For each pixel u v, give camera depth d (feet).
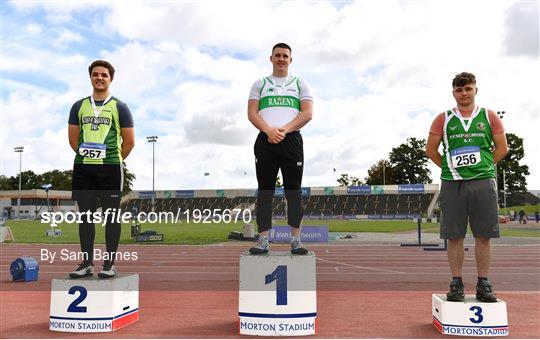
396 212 197.47
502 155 17.20
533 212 140.15
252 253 16.81
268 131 16.44
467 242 72.28
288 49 17.56
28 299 24.41
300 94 17.62
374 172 309.22
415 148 302.45
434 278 34.47
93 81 17.67
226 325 17.66
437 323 17.11
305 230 71.20
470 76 17.02
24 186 385.50
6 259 51.44
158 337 15.79
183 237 80.84
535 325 17.79
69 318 16.53
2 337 15.84
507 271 39.68
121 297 17.24
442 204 17.47
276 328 15.76
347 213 195.62
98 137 17.53
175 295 25.52
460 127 17.13
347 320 18.69
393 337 15.97
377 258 51.78
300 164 17.06
